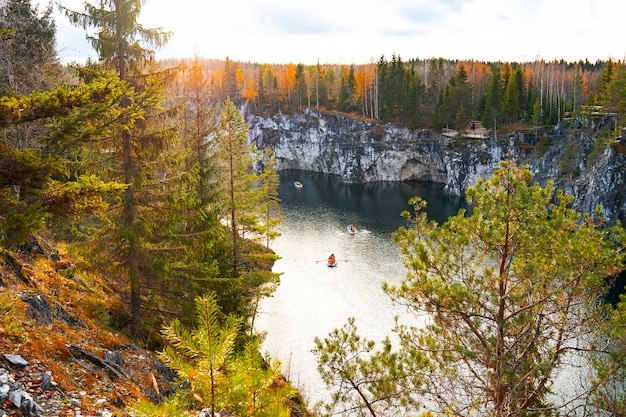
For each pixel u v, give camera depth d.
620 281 33.16
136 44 13.49
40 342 8.64
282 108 112.81
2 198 7.11
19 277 11.92
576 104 85.06
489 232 9.94
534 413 10.19
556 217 10.15
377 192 82.62
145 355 12.30
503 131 80.31
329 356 11.30
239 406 4.33
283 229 54.50
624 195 50.16
